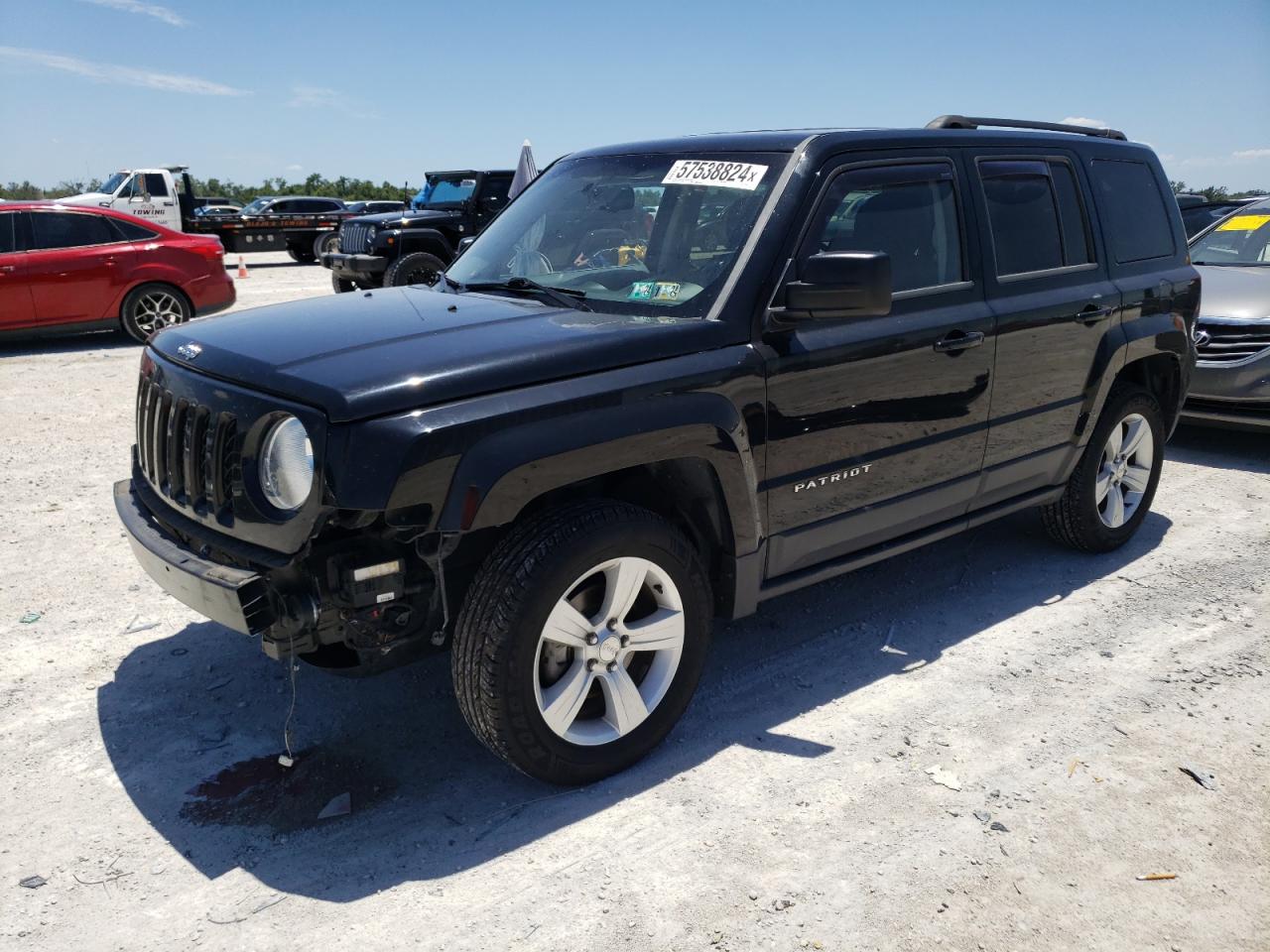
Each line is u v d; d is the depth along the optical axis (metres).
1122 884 2.59
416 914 2.47
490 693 2.70
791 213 3.26
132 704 3.46
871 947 2.37
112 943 2.37
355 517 2.48
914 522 3.84
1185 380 5.05
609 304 3.28
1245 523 5.42
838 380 3.31
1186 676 3.70
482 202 14.95
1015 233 4.04
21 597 4.31
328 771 3.09
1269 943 2.40
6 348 11.18
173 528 2.92
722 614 3.29
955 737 3.29
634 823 2.83
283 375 2.62
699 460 2.98
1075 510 4.64
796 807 2.90
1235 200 10.95
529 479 2.60
